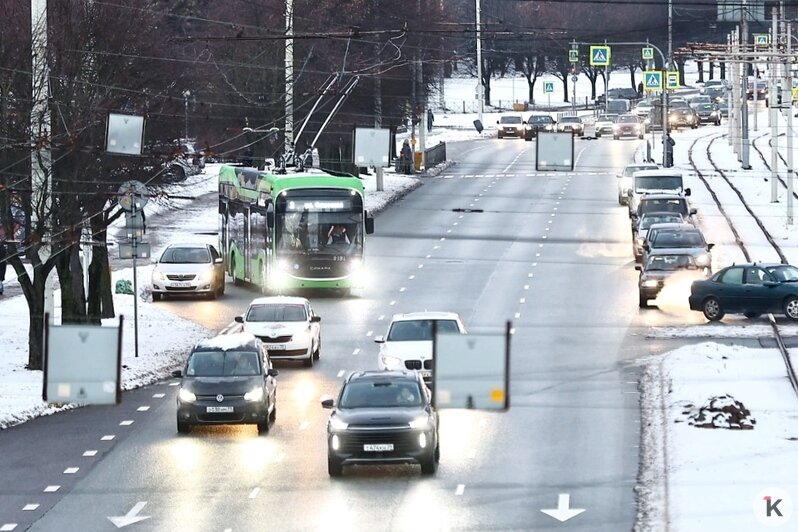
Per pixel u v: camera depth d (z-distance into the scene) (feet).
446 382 128.77
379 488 220.43
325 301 431.43
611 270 479.00
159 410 288.92
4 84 302.86
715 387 292.20
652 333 369.09
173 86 447.83
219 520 201.67
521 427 266.57
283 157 469.98
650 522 198.29
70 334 132.16
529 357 338.54
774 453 236.63
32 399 292.61
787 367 310.24
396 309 413.18
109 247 548.72
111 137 245.65
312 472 232.12
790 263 472.44
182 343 366.43
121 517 204.23
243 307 431.84
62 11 330.75
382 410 230.68
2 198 310.04
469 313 402.31
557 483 223.10
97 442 258.37
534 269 482.28
